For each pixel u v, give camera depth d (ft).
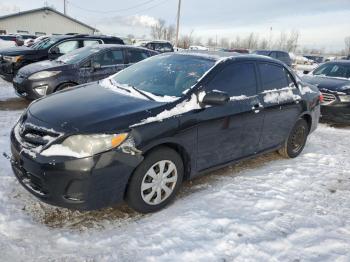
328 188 13.84
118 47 26.73
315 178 14.78
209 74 12.49
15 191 11.59
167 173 11.04
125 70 15.03
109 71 25.77
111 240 9.45
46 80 23.13
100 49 25.76
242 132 13.48
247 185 13.50
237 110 12.96
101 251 8.98
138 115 10.25
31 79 23.11
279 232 10.34
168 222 10.46
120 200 10.12
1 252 8.64
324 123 26.81
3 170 12.97
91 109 10.41
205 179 13.83
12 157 10.69
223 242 9.60
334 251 9.62
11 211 10.41
